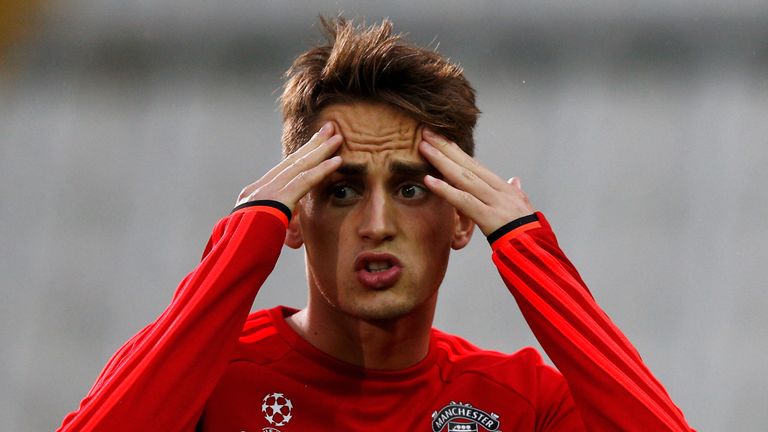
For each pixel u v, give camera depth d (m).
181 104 20.95
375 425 7.50
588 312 7.21
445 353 7.99
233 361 7.65
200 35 21.69
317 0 21.67
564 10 21.31
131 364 6.74
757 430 16.45
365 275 7.05
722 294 17.75
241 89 21.06
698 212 18.69
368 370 7.58
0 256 19.33
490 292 17.16
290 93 7.66
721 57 20.75
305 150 7.21
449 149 7.26
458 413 7.62
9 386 17.83
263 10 21.72
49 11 21.95
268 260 7.12
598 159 19.28
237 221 7.16
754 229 18.50
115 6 22.08
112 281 18.95
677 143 19.56
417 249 7.12
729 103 20.08
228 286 6.97
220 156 20.09
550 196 18.94
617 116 19.88
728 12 21.12
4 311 18.70
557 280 7.26
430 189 7.16
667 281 17.97
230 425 7.43
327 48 7.62
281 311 8.02
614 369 7.00
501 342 16.66
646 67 20.66
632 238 18.39
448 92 7.37
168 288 18.73
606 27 21.11
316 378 7.57
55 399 17.73
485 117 19.92
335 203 7.16
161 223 19.42
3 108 21.17
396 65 7.18
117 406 6.60
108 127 20.83
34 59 21.69
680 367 17.03
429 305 7.52
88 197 19.97
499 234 7.29
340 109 7.21
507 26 21.12
